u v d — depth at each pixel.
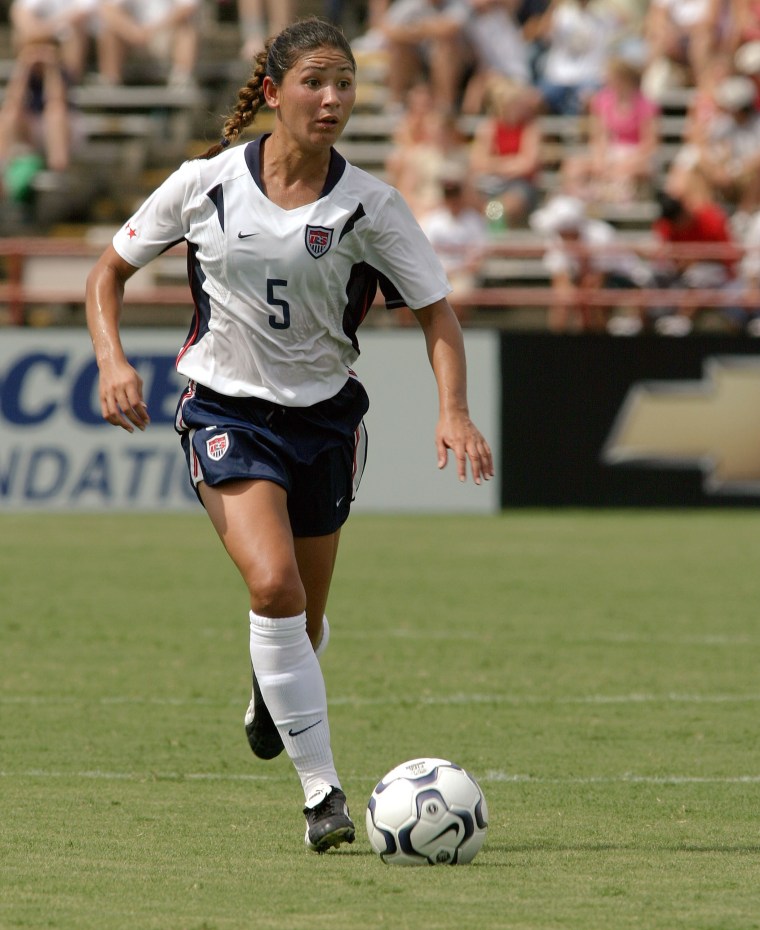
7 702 24.42
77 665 27.75
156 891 13.93
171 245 16.78
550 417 53.66
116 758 20.55
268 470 16.25
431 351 16.69
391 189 16.52
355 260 16.45
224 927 12.70
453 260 56.69
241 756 20.80
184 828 16.69
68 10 71.00
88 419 52.38
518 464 53.88
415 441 53.53
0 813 17.33
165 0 72.25
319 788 15.77
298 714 15.94
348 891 13.98
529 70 71.44
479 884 14.27
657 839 16.31
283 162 16.16
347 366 17.12
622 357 53.53
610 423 53.75
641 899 13.72
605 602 35.88
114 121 71.56
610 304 56.06
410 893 13.91
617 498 53.97
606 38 70.81
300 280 16.16
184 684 26.06
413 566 41.62
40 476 52.50
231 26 78.50
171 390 52.38
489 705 24.42
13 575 39.31
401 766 15.55
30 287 55.91
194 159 16.81
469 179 58.91
